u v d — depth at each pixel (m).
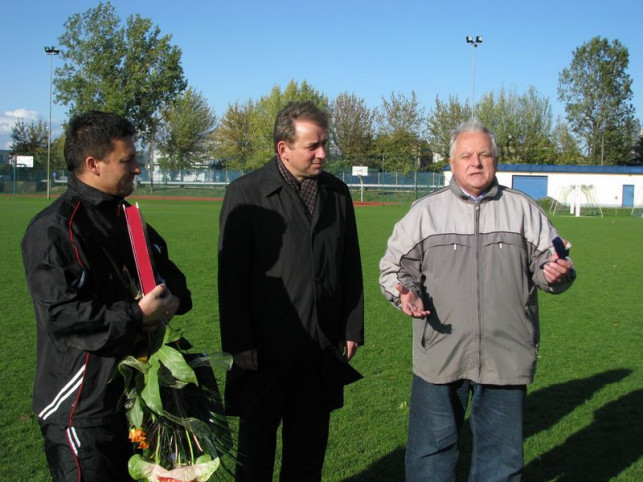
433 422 3.23
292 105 3.13
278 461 4.12
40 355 2.45
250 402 3.14
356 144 58.31
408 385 5.45
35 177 47.94
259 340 3.13
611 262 13.95
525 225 3.17
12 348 6.29
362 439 4.38
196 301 8.66
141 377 2.39
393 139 55.56
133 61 48.94
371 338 7.02
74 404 2.35
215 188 50.69
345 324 3.34
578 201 35.47
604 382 5.57
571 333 7.38
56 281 2.28
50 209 2.40
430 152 57.16
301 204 3.16
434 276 3.21
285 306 3.09
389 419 4.71
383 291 3.28
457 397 3.27
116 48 48.69
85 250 2.38
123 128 2.47
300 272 3.10
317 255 3.14
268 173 3.17
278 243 3.10
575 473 3.92
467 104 54.41
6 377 5.40
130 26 48.88
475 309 3.11
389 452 4.20
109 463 2.41
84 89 48.16
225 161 62.72
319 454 3.27
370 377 5.66
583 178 43.62
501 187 3.27
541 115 54.88
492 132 3.23
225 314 3.07
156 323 2.43
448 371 3.16
